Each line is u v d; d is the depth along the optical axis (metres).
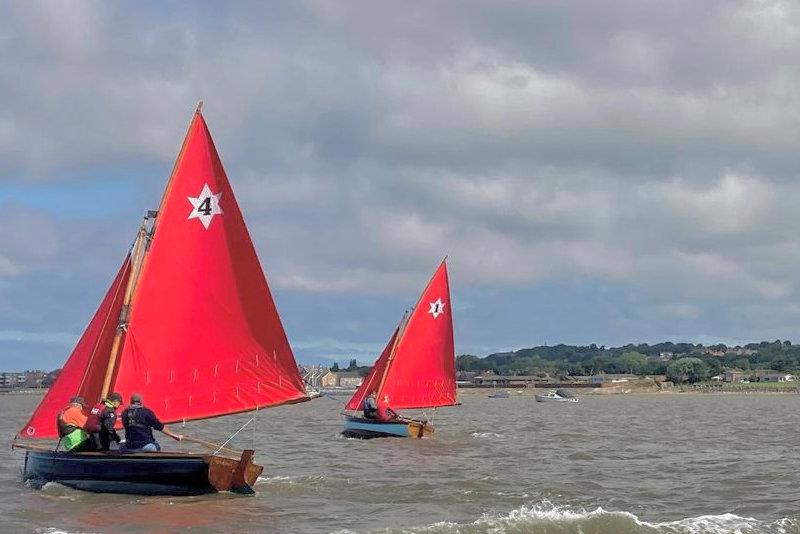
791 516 28.33
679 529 25.52
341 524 26.42
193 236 33.34
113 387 32.31
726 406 166.50
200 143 33.62
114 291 33.28
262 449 51.19
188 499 29.67
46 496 30.23
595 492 33.31
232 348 33.72
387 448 52.25
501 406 166.00
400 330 63.41
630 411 133.62
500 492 32.84
